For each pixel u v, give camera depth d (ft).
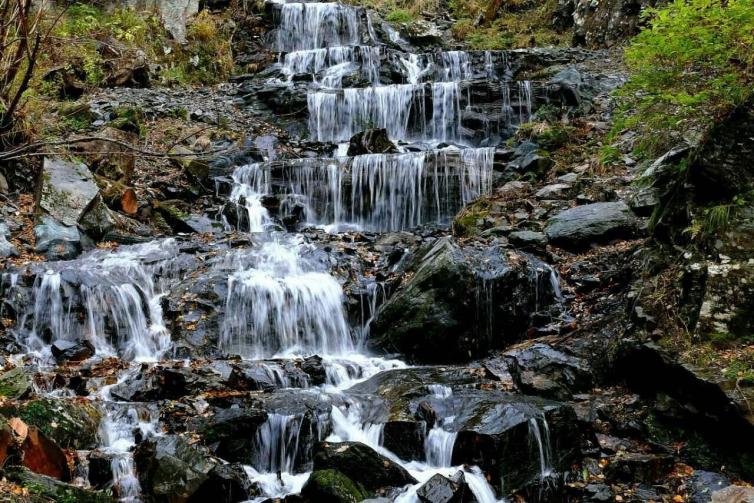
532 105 41.68
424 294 23.98
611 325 21.61
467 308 23.61
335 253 28.07
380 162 35.19
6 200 28.32
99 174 31.76
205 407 18.45
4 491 12.41
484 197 33.09
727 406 16.25
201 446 16.69
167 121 39.65
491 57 47.21
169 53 48.44
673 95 19.95
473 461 16.84
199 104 43.29
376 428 18.11
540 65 46.26
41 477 13.30
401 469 16.62
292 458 17.67
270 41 54.24
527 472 16.75
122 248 27.55
